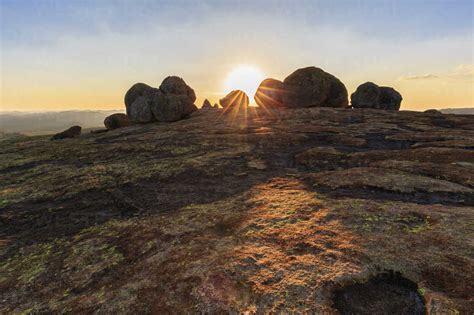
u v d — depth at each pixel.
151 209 16.36
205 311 7.82
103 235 13.49
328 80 64.25
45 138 54.41
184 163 25.20
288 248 10.42
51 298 9.36
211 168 23.39
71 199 18.91
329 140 32.44
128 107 65.69
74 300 9.04
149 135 43.03
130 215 15.83
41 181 23.39
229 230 12.59
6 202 19.05
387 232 10.82
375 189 16.22
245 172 22.09
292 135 34.44
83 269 10.77
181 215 14.85
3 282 10.48
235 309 7.78
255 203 15.42
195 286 8.80
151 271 9.98
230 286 8.67
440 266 8.53
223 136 37.09
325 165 23.11
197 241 11.76
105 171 24.55
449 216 11.73
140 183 21.02
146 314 7.98
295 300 7.86
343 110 56.03
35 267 11.29
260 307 7.75
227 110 64.81
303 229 11.66
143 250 11.57
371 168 20.19
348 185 17.02
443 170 18.62
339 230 11.29
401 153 23.92
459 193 14.96
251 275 9.08
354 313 7.37
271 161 24.94
